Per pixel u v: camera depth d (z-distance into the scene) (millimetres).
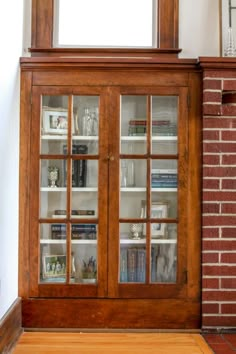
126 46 2650
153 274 2506
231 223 2455
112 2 2666
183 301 2463
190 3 2627
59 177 2537
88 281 2496
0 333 1994
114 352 2135
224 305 2439
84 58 2467
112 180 2504
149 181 2520
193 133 2500
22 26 2557
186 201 2492
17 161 2457
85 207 2537
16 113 2426
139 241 2518
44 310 2453
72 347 2197
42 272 2498
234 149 2457
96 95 2514
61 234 2521
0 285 2066
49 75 2504
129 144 2541
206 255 2449
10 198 2303
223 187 2455
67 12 2656
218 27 2613
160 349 2180
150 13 2664
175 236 2514
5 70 2168
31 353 2109
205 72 2436
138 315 2459
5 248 2182
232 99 2471
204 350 2168
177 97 2510
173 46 2617
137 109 2545
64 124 2535
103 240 2494
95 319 2457
